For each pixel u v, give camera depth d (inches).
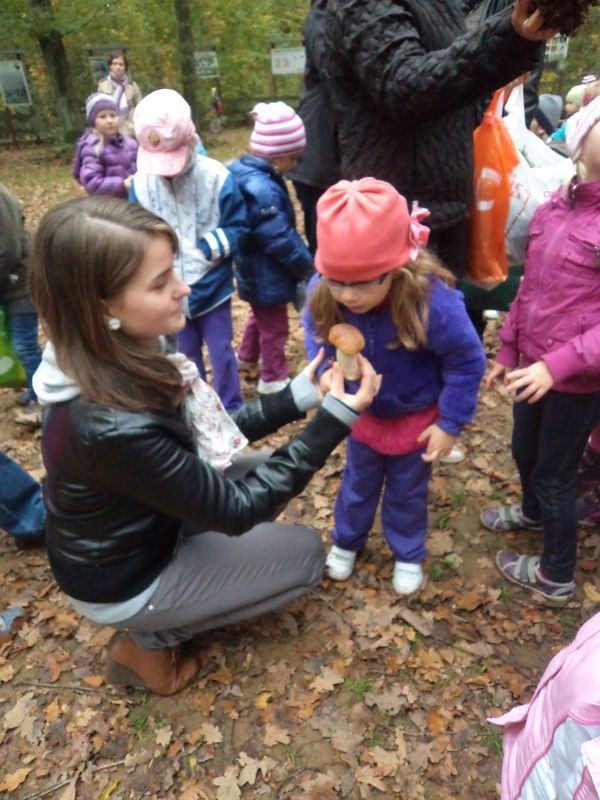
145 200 117.6
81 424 59.3
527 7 61.6
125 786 74.6
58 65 497.4
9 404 150.9
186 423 70.0
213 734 79.2
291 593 84.8
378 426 82.7
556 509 85.1
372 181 64.4
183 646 89.7
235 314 197.2
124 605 72.1
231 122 695.7
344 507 93.5
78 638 92.4
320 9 90.2
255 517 68.4
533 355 80.7
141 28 636.7
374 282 64.8
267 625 92.7
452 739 77.6
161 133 107.8
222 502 65.1
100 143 199.5
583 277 72.0
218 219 118.3
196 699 83.4
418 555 94.2
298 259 127.4
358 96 84.3
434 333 70.1
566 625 90.4
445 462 122.3
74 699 84.1
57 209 55.9
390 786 73.4
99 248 53.6
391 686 83.9
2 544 109.7
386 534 94.4
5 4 474.3
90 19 496.4
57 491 65.7
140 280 55.8
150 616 73.9
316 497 116.5
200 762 76.6
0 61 534.6
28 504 103.2
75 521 66.9
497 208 97.7
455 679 84.3
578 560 100.1
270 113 121.5
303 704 82.2
